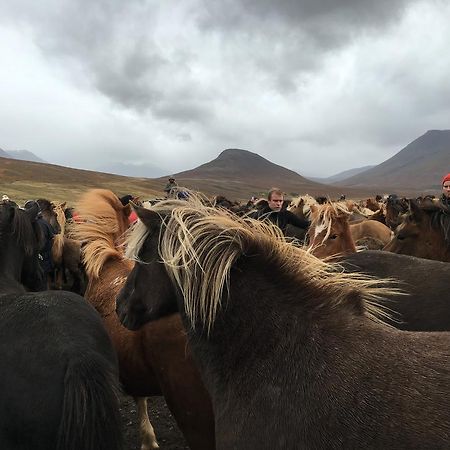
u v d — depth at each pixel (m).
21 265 4.85
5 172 91.75
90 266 5.12
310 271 2.46
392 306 3.69
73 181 92.88
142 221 2.67
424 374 1.84
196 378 3.58
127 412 6.33
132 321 2.79
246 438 2.07
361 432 1.79
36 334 3.00
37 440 2.75
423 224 6.04
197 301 2.42
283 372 2.10
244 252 2.41
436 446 1.64
